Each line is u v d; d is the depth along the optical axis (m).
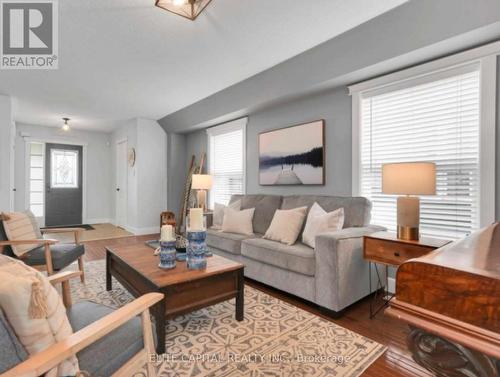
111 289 2.62
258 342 1.78
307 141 3.35
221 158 4.89
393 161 2.67
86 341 0.89
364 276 2.29
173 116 5.11
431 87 2.42
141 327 1.23
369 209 2.61
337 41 2.50
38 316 0.83
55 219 6.36
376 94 2.75
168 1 1.97
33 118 5.46
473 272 0.50
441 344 0.55
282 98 3.38
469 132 2.22
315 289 2.20
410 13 2.04
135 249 2.54
